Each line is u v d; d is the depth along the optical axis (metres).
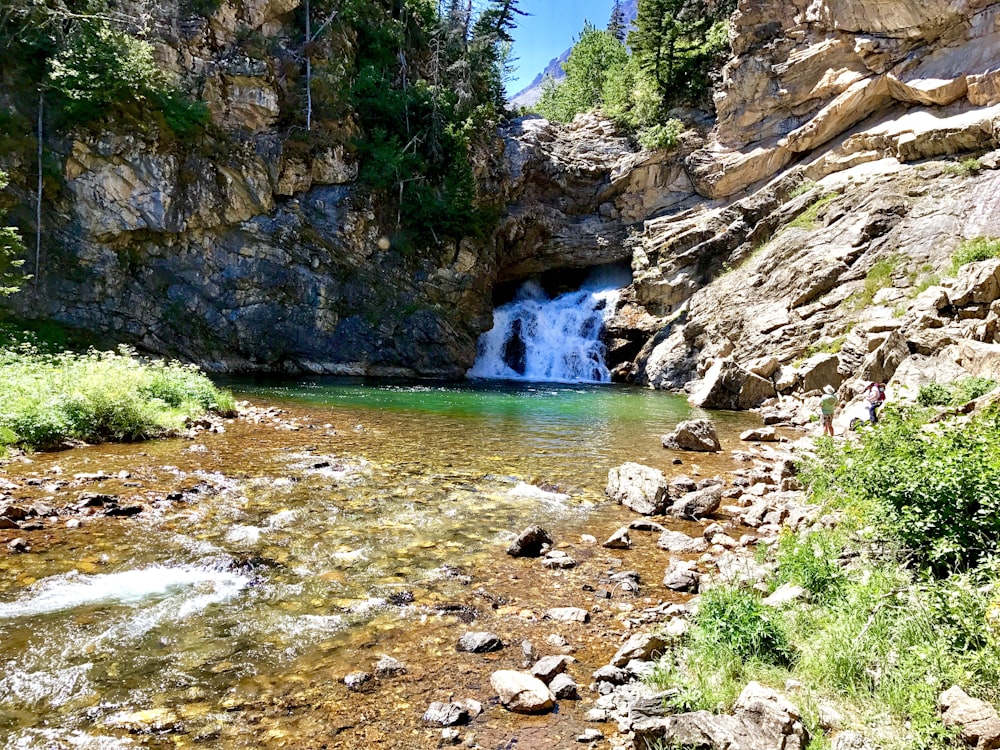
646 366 36.34
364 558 7.20
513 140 47.22
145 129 29.33
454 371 38.91
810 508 8.70
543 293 52.56
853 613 4.75
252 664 4.77
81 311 28.34
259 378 30.44
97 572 6.33
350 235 36.28
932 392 14.36
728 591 5.62
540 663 4.84
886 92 34.59
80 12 29.02
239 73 32.88
